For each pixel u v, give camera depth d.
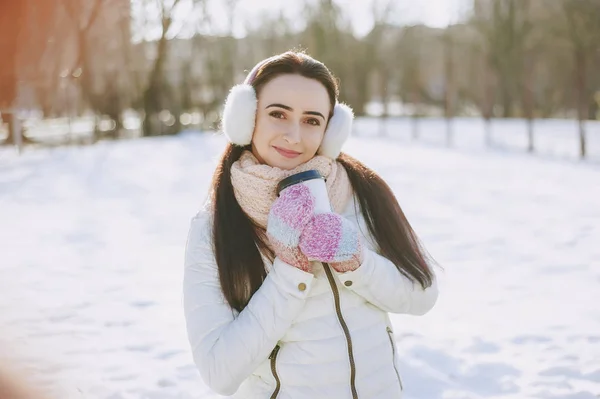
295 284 1.52
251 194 1.59
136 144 20.08
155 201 9.23
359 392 1.61
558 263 5.56
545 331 3.95
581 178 11.41
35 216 8.14
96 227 7.43
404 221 1.81
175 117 26.22
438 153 16.83
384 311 1.73
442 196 9.42
